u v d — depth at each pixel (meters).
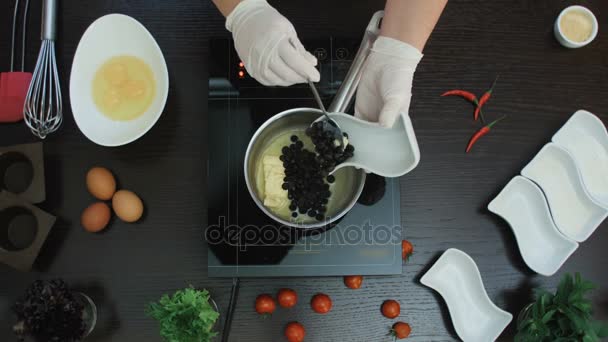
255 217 1.01
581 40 1.09
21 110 1.04
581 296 0.91
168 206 1.04
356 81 0.98
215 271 1.00
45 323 0.88
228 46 1.06
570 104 1.09
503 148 1.08
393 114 0.88
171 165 1.05
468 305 1.02
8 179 1.02
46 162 1.04
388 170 0.88
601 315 1.03
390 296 1.03
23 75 1.04
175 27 1.09
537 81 1.10
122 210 1.00
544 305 0.93
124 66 1.02
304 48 1.00
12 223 1.00
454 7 1.11
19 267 0.97
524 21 1.11
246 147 1.03
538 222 1.04
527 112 1.09
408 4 0.91
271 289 1.02
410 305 1.02
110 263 1.02
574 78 1.10
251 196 0.96
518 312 1.03
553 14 1.11
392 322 1.02
